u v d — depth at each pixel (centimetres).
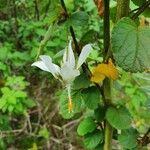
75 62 34
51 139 88
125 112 36
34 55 78
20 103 76
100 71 34
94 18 76
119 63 30
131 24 31
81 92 36
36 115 91
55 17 36
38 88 89
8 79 77
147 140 39
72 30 36
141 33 31
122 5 35
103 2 36
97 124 39
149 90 40
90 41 38
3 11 86
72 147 86
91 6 74
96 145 39
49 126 89
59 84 88
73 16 35
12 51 84
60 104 37
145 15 37
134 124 75
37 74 83
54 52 77
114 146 55
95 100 36
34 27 79
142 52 30
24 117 89
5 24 86
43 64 33
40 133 85
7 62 82
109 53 35
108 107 37
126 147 38
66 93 37
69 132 89
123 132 39
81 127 39
